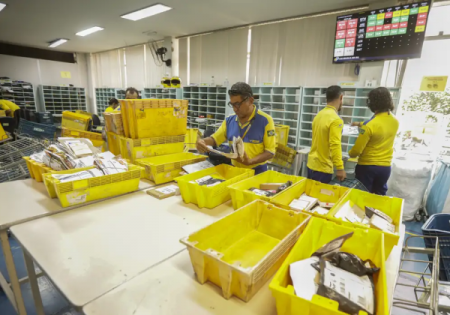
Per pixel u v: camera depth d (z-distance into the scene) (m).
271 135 1.75
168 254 0.95
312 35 3.64
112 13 3.99
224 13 3.77
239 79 4.56
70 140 1.75
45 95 7.27
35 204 1.34
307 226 0.91
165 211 1.31
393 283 0.82
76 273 0.83
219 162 1.95
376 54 2.99
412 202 2.94
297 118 3.61
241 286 0.73
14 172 2.37
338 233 0.92
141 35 5.38
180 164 1.78
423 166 2.87
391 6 2.82
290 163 3.33
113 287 0.78
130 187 1.55
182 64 5.49
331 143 2.18
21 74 7.02
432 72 2.88
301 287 0.65
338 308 0.60
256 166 1.83
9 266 1.28
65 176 1.37
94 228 1.12
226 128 1.94
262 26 4.12
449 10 2.72
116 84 7.34
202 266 0.78
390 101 2.16
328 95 2.26
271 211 1.07
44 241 1.02
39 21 4.48
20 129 3.53
